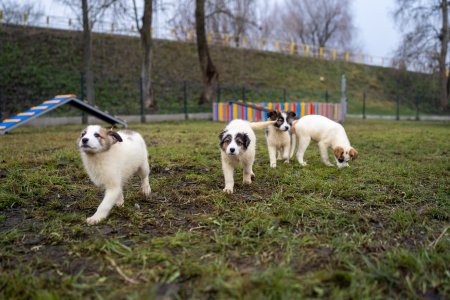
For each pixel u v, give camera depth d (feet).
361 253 10.06
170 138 36.96
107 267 9.49
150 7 74.18
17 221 13.24
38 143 32.04
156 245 10.68
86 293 8.34
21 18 101.35
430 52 98.48
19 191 16.26
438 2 97.76
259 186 18.28
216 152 27.50
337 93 127.65
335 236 11.43
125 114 74.49
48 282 8.72
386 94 142.10
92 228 12.30
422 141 36.73
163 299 7.91
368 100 131.13
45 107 43.21
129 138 14.94
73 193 16.75
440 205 14.82
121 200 14.76
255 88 111.65
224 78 115.75
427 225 12.54
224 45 139.23
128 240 11.29
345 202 15.33
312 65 146.41
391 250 10.40
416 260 9.23
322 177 19.66
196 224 12.66
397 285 8.46
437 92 145.07
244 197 16.10
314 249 10.43
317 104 67.41
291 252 9.96
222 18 120.78
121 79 91.45
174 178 19.31
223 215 13.42
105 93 82.64
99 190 17.02
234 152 16.51
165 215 13.51
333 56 168.14
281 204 14.43
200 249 10.49
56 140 34.63
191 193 16.44
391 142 35.86
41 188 16.84
